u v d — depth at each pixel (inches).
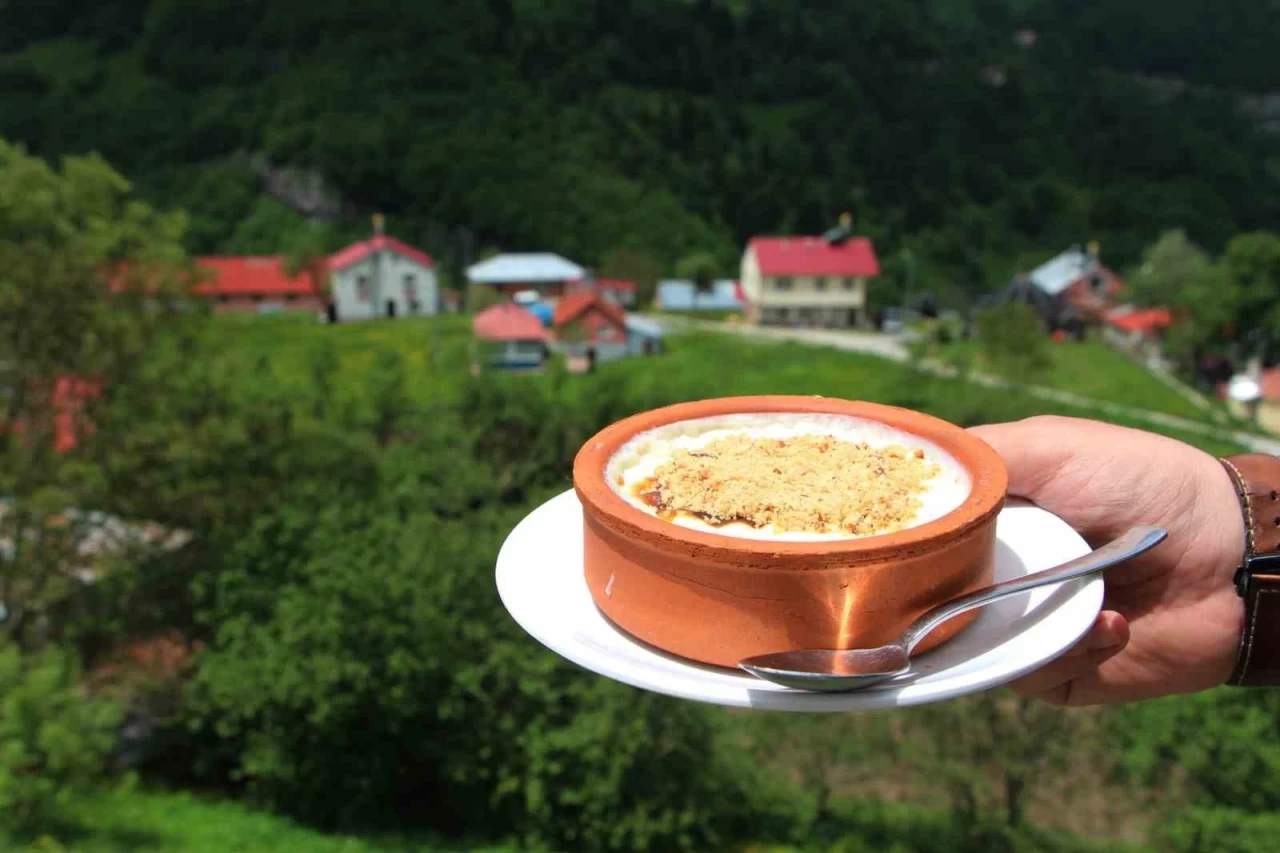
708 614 57.6
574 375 1770.4
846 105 3895.2
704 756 636.7
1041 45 4788.4
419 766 689.6
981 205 3501.5
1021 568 68.2
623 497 65.8
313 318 2449.6
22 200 652.7
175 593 738.2
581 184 3208.7
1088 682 89.6
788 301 2598.4
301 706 620.1
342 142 3112.7
